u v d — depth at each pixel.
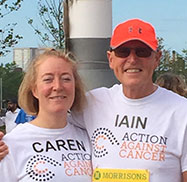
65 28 6.23
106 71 6.01
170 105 3.16
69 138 3.20
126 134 3.16
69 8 6.19
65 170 3.03
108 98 3.33
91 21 6.07
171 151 3.05
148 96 3.19
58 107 3.10
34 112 3.42
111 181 3.10
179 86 4.97
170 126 3.10
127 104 3.22
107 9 6.11
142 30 3.14
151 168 3.03
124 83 3.18
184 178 3.05
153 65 3.21
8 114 9.96
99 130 3.26
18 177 3.02
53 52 3.27
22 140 3.08
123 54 3.16
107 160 3.15
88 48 6.07
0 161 3.00
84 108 3.37
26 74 3.31
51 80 3.13
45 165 3.01
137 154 3.08
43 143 3.10
